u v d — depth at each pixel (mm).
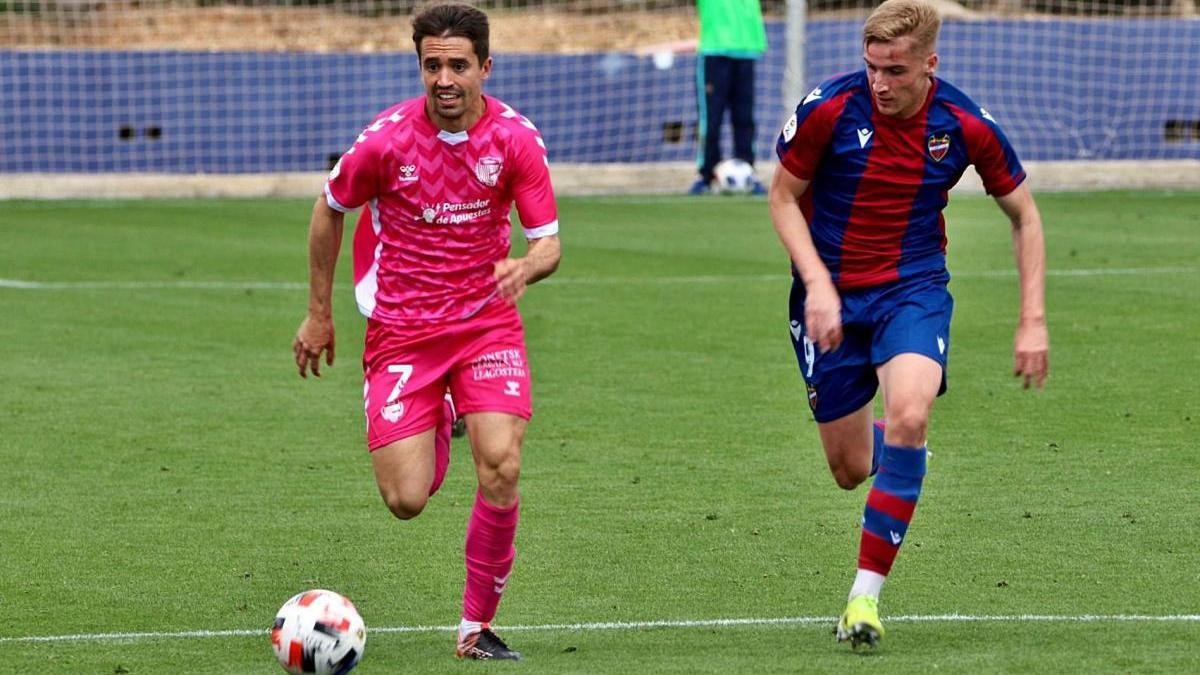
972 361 34062
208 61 71625
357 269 17844
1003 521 22375
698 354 35656
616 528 22359
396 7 106312
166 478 25484
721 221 60719
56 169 71062
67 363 35000
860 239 18297
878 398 33344
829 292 17438
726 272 47938
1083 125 74062
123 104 71188
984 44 72750
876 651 16625
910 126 17844
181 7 103875
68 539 22031
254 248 53688
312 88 72562
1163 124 74562
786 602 18922
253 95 72062
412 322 17484
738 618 18250
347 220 58906
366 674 16203
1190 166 74250
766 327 38969
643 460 26359
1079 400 30312
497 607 18609
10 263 49844
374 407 17688
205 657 16922
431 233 17344
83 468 26156
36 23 96062
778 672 15812
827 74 74375
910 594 19078
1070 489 24078
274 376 33656
